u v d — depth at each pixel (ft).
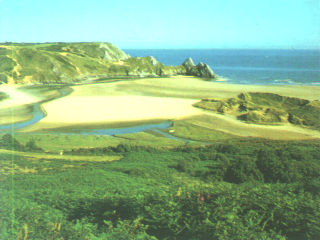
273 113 156.35
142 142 111.45
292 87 241.55
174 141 115.55
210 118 157.28
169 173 56.13
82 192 29.58
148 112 170.09
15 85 258.57
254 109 167.53
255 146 87.76
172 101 200.75
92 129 135.64
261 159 47.60
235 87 256.11
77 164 67.56
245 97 194.59
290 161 45.34
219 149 83.61
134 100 204.44
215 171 51.78
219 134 127.95
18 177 44.80
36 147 88.63
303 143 94.58
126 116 161.07
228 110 172.14
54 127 136.77
